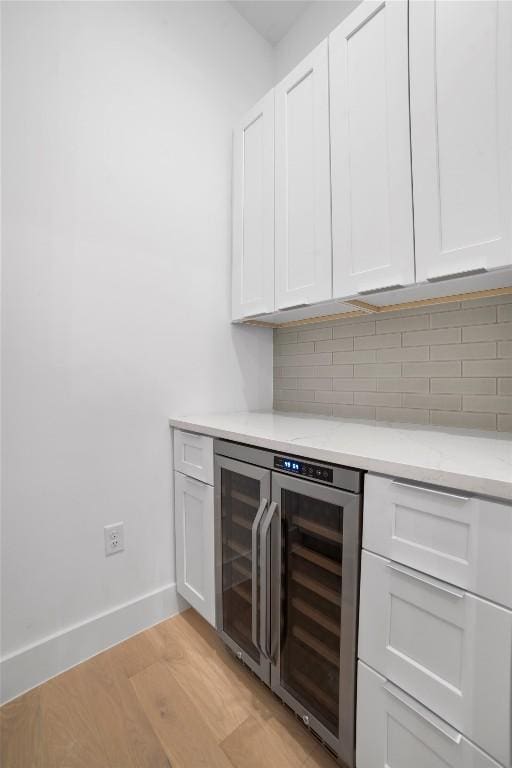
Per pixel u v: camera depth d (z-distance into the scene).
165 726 1.04
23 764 0.94
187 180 1.59
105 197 1.35
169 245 1.54
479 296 1.16
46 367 1.22
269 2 1.74
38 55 1.18
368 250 1.14
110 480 1.38
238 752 0.97
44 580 1.22
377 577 0.80
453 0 0.92
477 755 0.65
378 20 1.09
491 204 0.87
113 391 1.38
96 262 1.33
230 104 1.75
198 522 1.40
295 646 1.05
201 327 1.66
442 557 0.69
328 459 0.89
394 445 0.95
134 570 1.45
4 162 1.12
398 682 0.77
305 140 1.34
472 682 0.65
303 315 1.62
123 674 1.23
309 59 1.31
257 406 1.91
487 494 0.63
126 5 1.39
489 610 0.63
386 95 1.07
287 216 1.42
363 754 0.84
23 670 1.16
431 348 1.33
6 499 1.14
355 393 1.58
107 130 1.35
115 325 1.38
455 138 0.93
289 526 1.05
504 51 0.84
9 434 1.15
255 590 1.09
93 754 0.96
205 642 1.40
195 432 1.40
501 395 1.16
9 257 1.14
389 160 1.07
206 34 1.66
